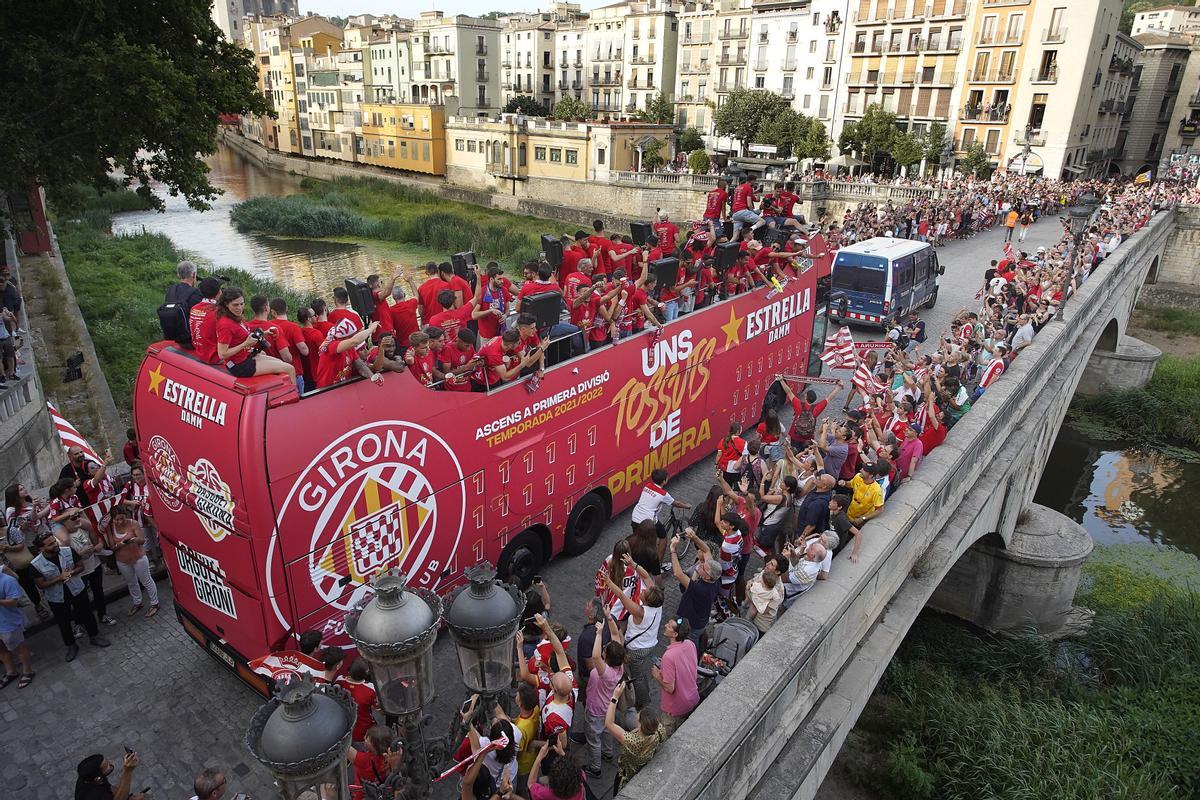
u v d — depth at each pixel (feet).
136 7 66.39
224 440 25.58
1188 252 160.35
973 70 190.29
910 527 38.91
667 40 260.62
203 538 27.96
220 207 241.14
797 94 226.99
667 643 35.12
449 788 27.14
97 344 92.79
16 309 66.54
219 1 524.52
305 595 27.22
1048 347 66.59
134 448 41.96
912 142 185.47
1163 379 122.11
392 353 30.35
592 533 41.81
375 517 29.04
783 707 29.25
